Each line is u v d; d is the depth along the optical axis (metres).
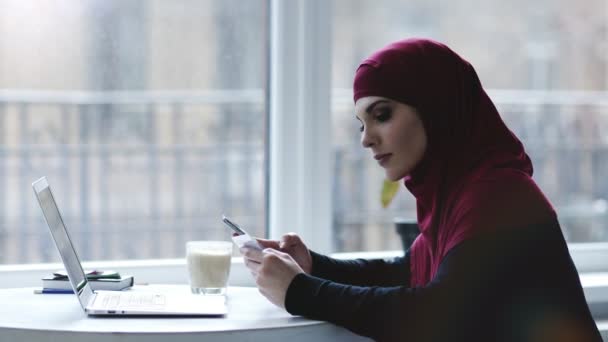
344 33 4.79
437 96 1.52
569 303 1.40
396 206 3.66
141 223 4.75
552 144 3.96
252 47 4.58
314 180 2.15
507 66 4.67
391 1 4.85
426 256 1.66
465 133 1.54
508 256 1.38
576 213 3.88
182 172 4.82
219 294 1.64
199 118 4.82
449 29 4.84
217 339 1.33
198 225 4.80
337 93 3.41
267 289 1.45
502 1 4.69
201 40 4.77
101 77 4.70
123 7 4.63
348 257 2.17
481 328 1.37
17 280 1.98
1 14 4.38
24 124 4.62
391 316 1.36
